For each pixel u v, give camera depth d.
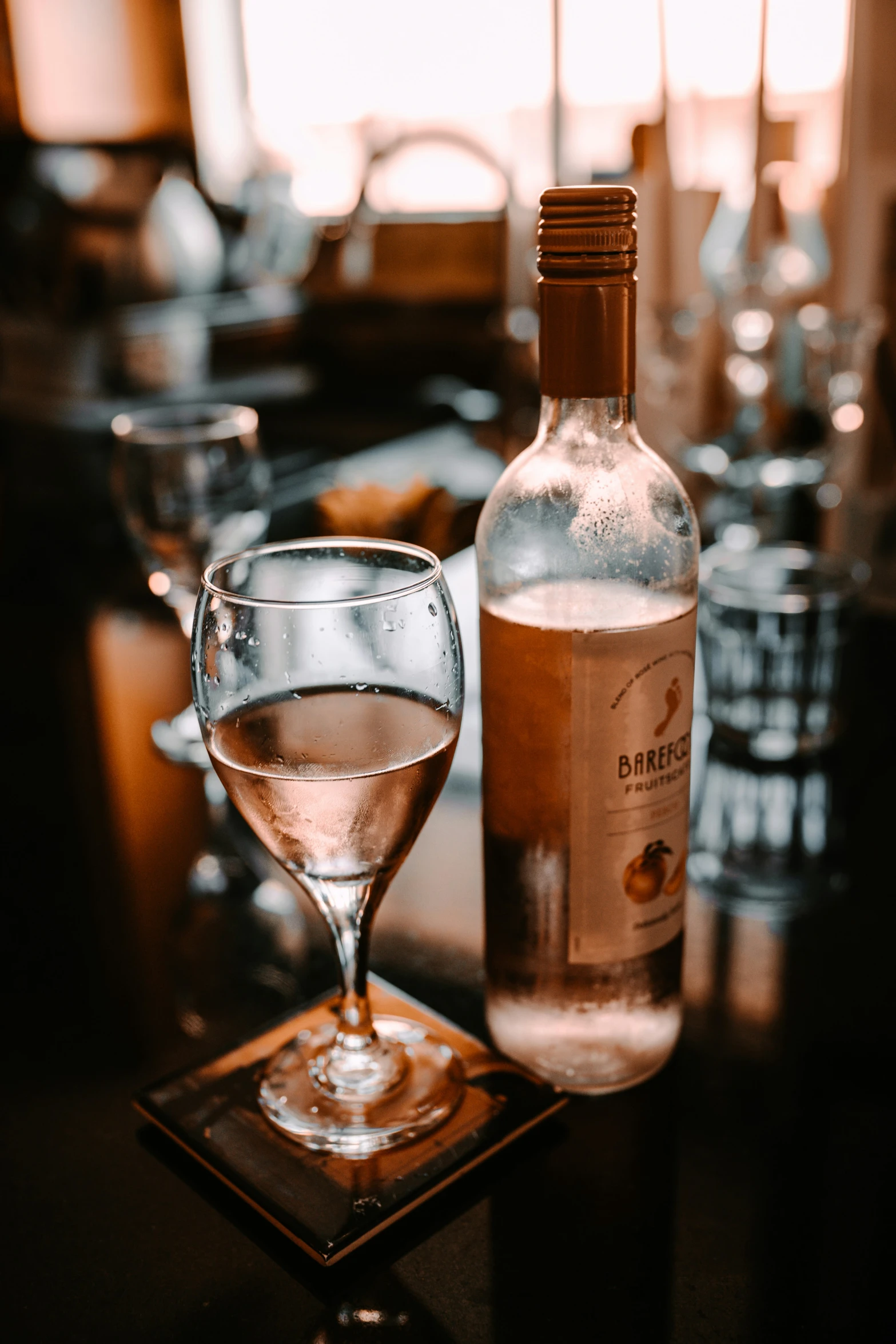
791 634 0.67
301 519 1.18
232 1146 0.41
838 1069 0.45
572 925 0.43
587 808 0.41
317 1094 0.43
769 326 1.03
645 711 0.40
